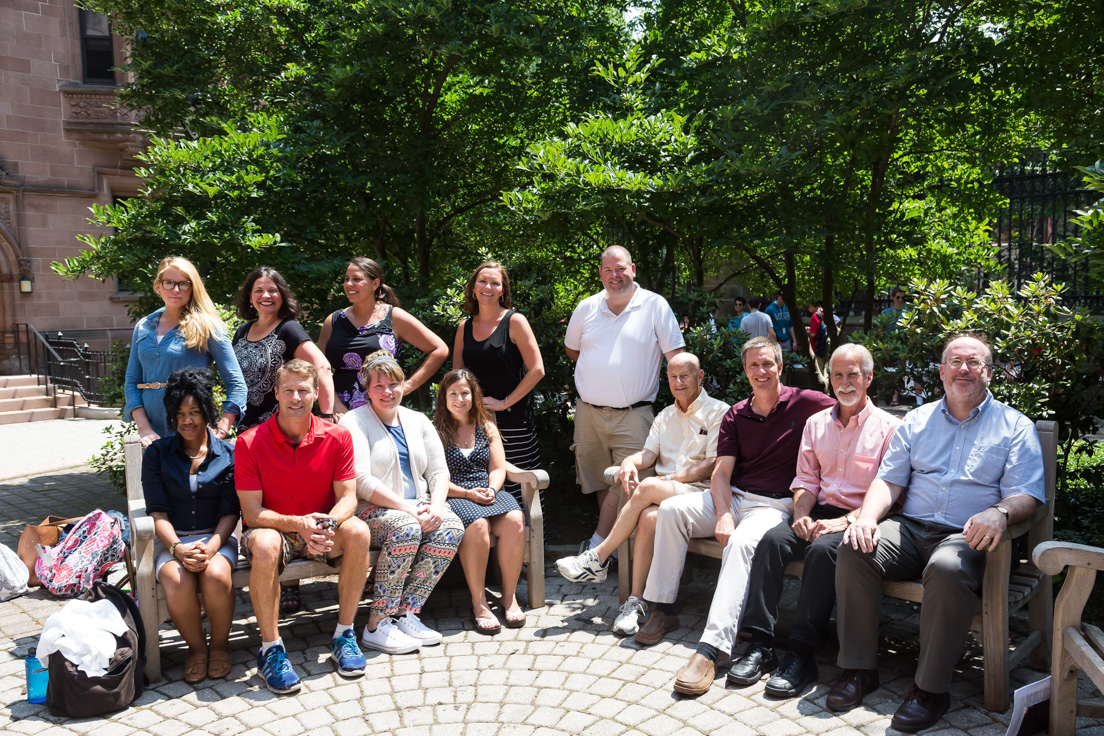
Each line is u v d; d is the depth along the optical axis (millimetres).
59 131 14438
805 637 3354
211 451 3809
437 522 3908
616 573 4914
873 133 5520
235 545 3727
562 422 5953
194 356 4141
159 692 3422
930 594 3006
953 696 3205
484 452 4379
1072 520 5211
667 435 4355
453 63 6566
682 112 6262
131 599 3496
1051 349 4582
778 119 5762
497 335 4719
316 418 3785
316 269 6121
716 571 4863
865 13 5352
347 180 6336
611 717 3117
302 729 3088
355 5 6250
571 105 6953
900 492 3502
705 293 6059
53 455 9359
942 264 6883
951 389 3361
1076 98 5656
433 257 8320
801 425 3908
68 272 6465
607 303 4707
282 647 3498
